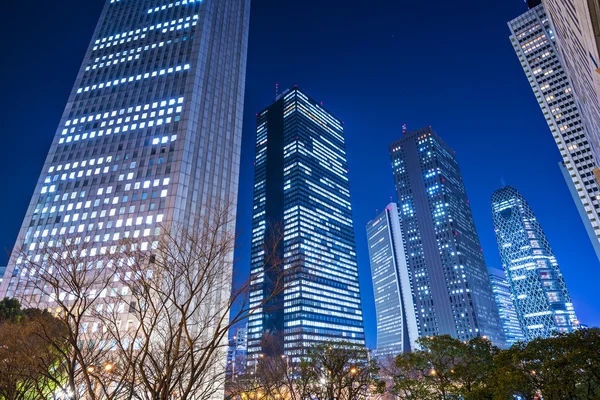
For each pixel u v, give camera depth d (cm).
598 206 14450
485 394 2891
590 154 15150
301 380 2941
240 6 13800
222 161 10400
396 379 3641
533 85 17875
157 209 8344
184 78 10481
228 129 11094
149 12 12519
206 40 11456
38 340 1747
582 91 6297
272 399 2794
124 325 4938
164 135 9538
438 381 3419
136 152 9425
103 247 7062
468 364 3347
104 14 13000
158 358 1842
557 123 16488
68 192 9094
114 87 10912
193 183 9106
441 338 3581
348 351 2964
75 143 9981
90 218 8512
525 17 18925
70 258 1972
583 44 3516
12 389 1659
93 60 11788
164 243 2430
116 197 8762
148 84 10669
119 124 10075
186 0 12356
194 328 4162
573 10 3288
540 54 17912
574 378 2327
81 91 11069
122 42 11994
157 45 11544
